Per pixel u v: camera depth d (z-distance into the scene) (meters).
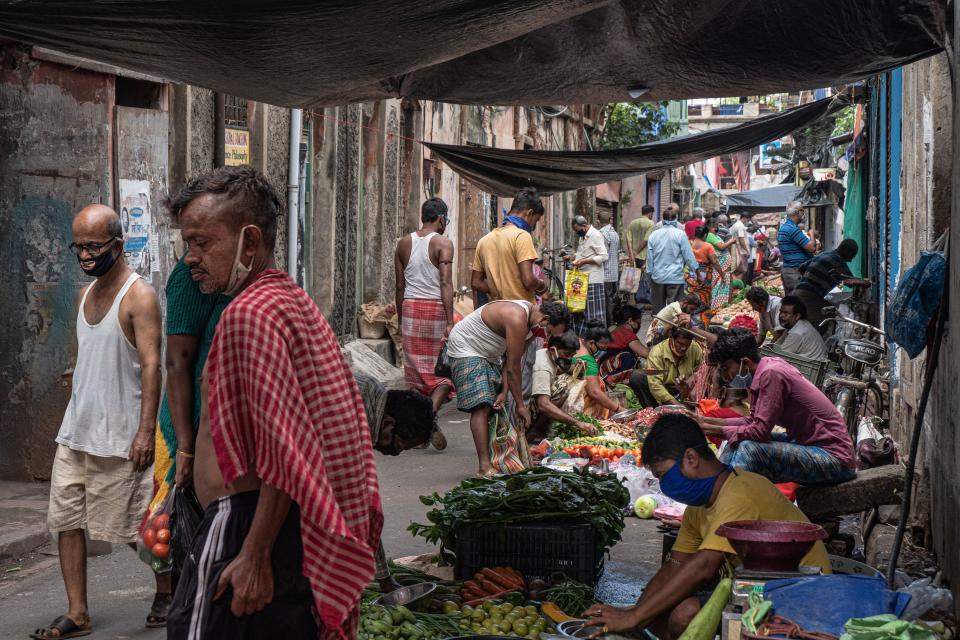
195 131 10.71
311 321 3.30
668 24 6.73
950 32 6.05
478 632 4.89
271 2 4.63
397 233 16.27
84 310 5.56
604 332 11.28
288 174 12.61
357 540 3.14
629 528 7.83
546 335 10.34
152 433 5.43
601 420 10.72
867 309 11.57
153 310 5.49
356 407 3.36
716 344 7.30
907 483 5.32
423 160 18.06
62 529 5.47
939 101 7.30
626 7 6.59
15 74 8.50
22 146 8.54
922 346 5.81
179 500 4.55
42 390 8.54
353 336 14.80
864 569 5.07
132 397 5.51
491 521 5.75
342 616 3.12
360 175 15.14
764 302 13.55
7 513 7.58
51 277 8.49
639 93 8.05
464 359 8.83
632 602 5.98
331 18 4.89
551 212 28.84
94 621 5.70
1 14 4.59
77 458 5.50
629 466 8.98
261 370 3.10
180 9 4.63
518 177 11.38
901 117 9.91
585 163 11.02
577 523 5.79
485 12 5.02
